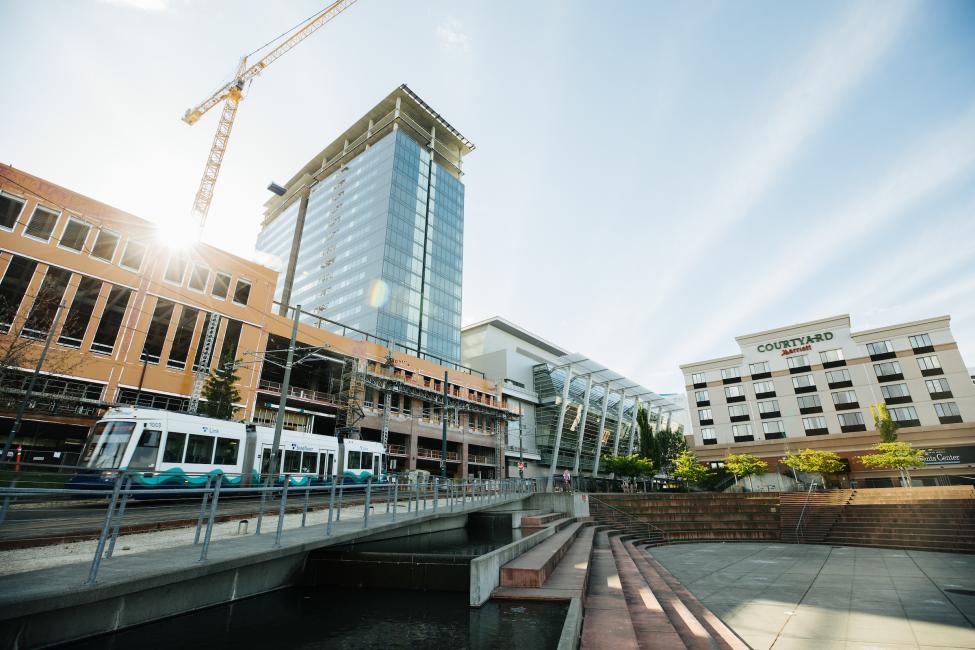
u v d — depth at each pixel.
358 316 70.25
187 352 31.22
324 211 89.81
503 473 55.84
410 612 8.39
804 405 52.28
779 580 15.23
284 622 7.74
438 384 51.19
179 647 6.27
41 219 26.02
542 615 8.01
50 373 23.39
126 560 7.11
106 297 27.72
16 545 7.89
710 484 51.88
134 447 15.98
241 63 61.59
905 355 48.44
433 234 83.44
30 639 5.29
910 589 13.24
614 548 17.77
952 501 28.42
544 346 80.38
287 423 38.88
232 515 12.02
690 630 7.59
